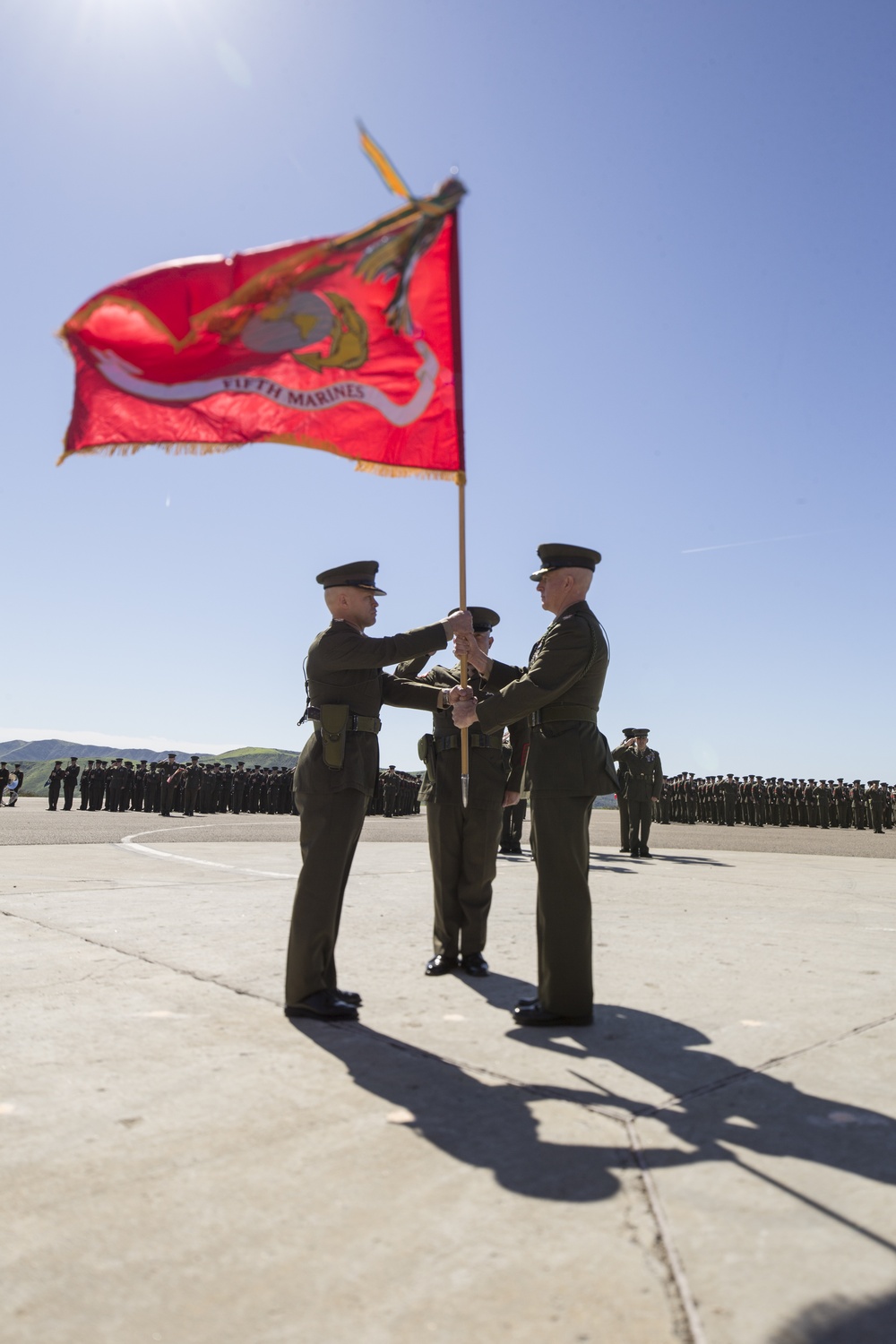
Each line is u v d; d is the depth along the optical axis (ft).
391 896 24.22
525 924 20.85
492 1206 6.81
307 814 12.75
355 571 14.01
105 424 11.48
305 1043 10.84
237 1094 9.12
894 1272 5.93
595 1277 5.86
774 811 108.68
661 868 35.47
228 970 14.43
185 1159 7.64
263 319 11.96
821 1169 7.44
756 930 18.99
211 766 100.17
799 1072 9.87
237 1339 5.26
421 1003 13.04
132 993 12.98
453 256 12.37
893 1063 10.18
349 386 12.19
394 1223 6.56
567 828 11.89
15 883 25.13
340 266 11.71
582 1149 7.83
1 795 101.45
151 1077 9.59
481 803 15.92
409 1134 8.14
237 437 11.73
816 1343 5.18
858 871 35.37
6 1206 6.82
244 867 31.01
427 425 12.40
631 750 43.39
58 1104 8.83
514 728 16.30
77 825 59.16
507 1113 8.65
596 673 12.77
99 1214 6.70
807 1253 6.15
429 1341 5.22
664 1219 6.60
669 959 15.93
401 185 11.34
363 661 12.89
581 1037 11.21
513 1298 5.64
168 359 11.67
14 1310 5.52
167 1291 5.73
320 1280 5.84
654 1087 9.39
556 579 13.21
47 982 13.51
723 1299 5.60
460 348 12.44
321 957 12.13
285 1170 7.42
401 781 100.78
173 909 20.49
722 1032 11.41
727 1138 8.07
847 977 14.53
